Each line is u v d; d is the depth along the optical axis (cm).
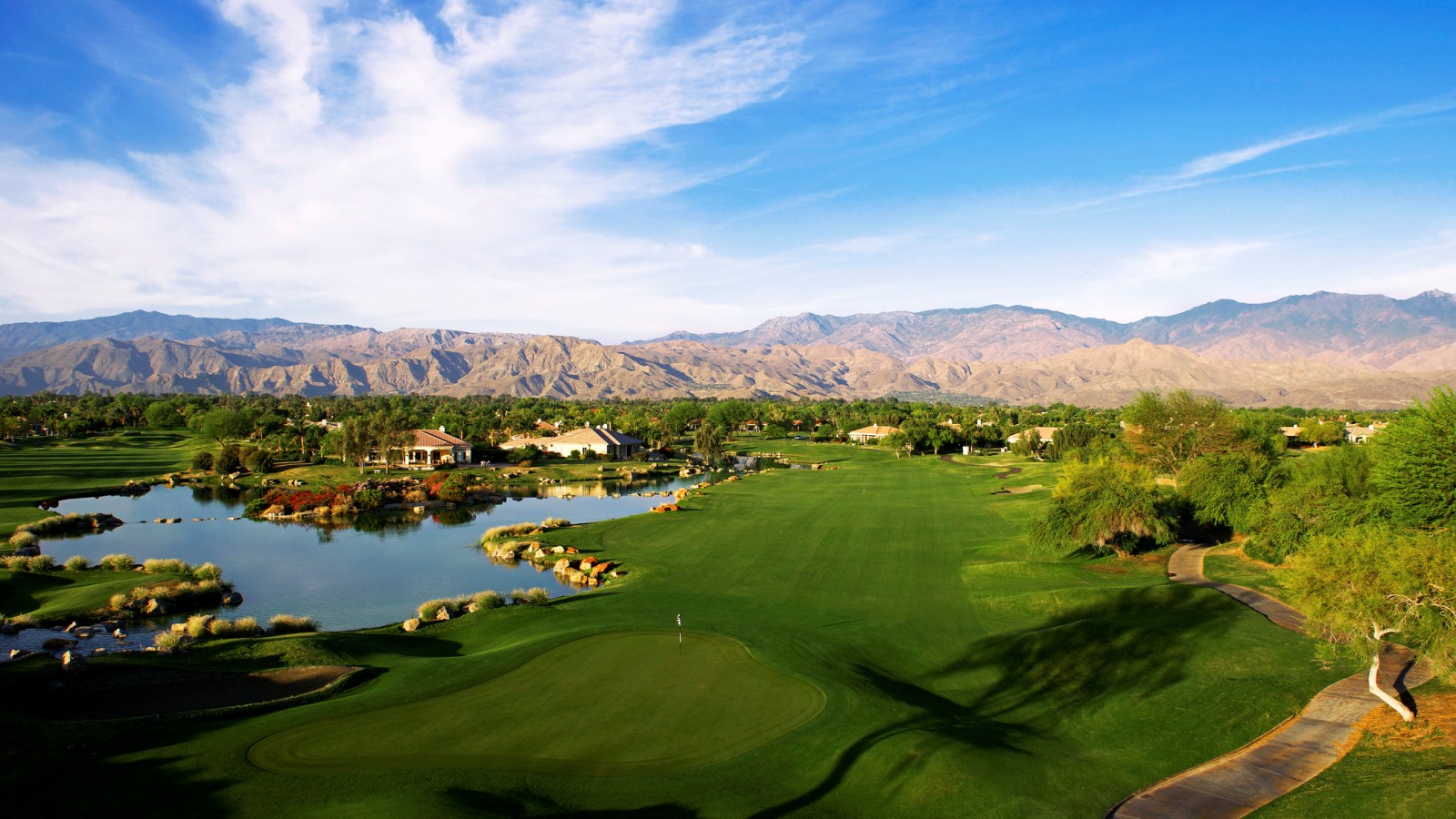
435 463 12325
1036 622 4009
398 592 5012
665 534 6581
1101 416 19888
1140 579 4812
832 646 3553
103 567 5228
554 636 3603
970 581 4909
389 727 2541
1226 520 5988
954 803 2141
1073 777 2339
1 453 12288
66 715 2669
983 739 2555
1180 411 8625
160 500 9031
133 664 3094
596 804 2058
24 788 2039
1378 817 1981
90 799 2006
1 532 6544
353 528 7431
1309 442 15688
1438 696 2748
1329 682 3025
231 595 4841
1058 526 5444
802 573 5138
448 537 6956
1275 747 2523
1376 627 2664
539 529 6931
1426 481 4188
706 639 3578
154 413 17600
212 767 2208
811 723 2606
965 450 15988
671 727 2573
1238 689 2973
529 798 2066
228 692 2966
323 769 2211
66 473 10262
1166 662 3303
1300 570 2936
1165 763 2455
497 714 2664
